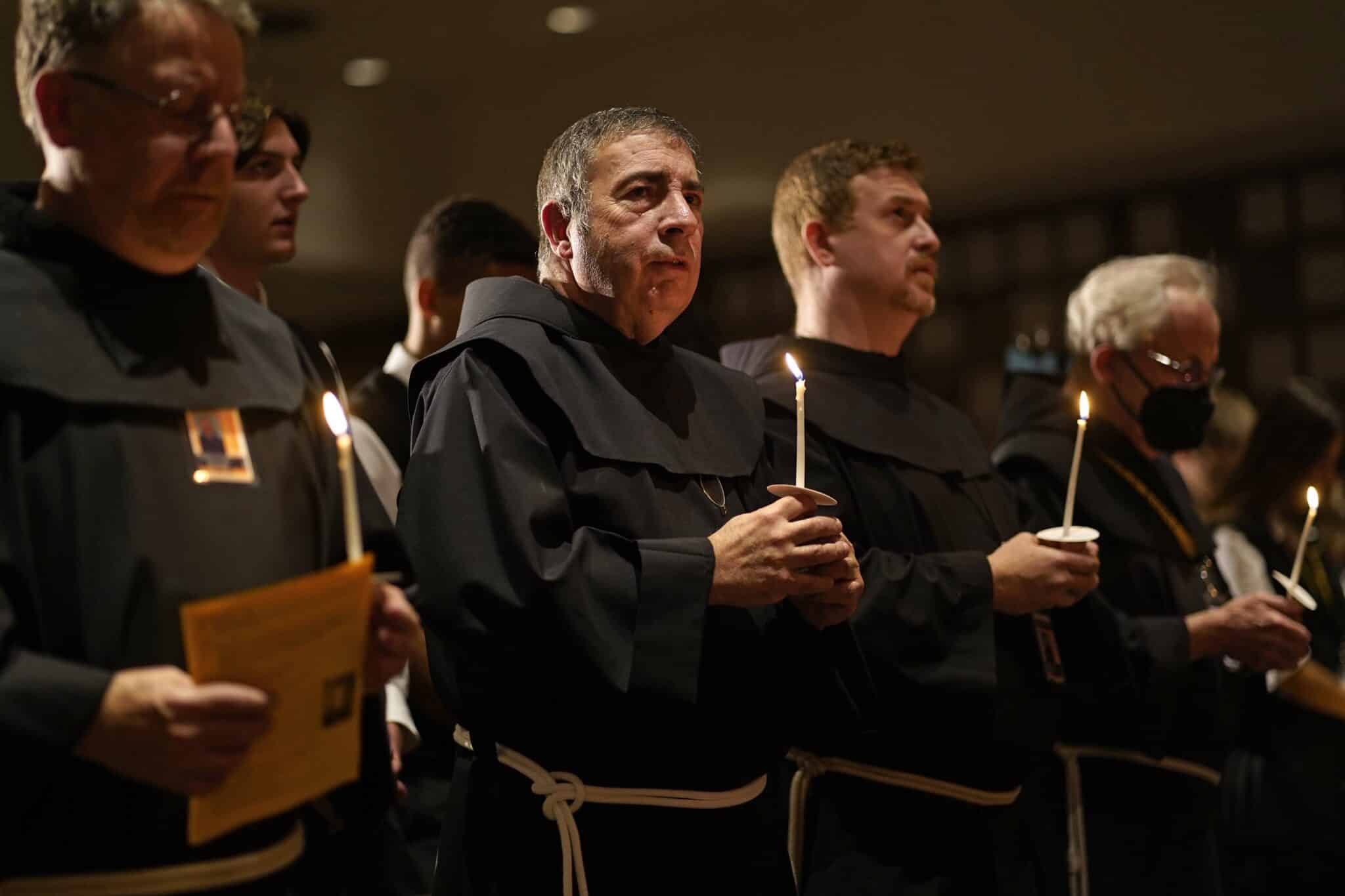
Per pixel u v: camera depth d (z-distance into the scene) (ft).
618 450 6.17
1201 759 9.43
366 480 5.51
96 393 4.59
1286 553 11.73
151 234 4.76
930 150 22.48
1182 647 8.91
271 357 5.22
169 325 4.86
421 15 23.62
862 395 8.31
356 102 26.37
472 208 9.45
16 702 4.21
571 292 6.68
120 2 4.62
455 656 5.95
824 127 23.35
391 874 7.26
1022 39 21.62
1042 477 9.66
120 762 4.26
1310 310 21.24
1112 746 9.18
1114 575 9.53
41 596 4.48
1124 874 9.04
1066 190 23.21
